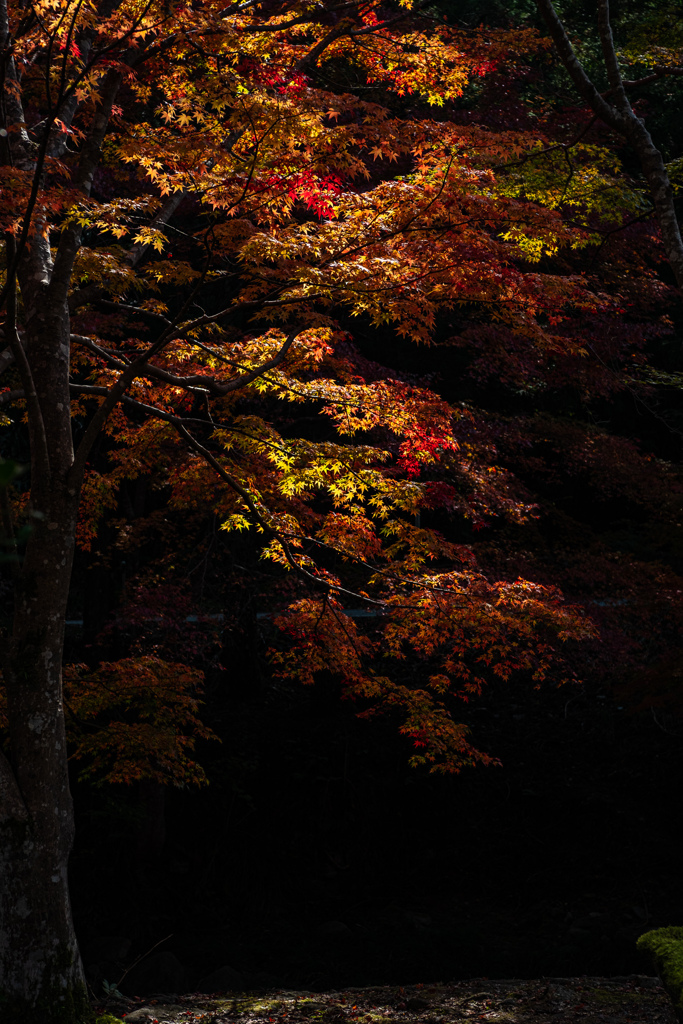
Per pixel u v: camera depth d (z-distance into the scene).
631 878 13.49
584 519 15.87
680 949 5.09
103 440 12.55
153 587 10.79
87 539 10.04
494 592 8.70
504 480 10.51
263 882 13.30
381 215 7.77
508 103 11.22
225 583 11.83
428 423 8.28
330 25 9.85
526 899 13.34
